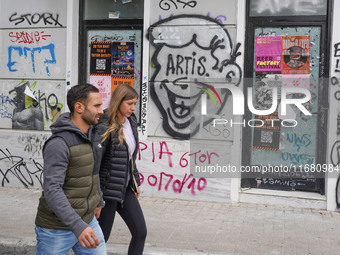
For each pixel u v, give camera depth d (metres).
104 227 3.80
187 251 4.69
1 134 7.51
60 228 2.99
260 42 6.70
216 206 6.48
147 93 7.00
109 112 3.78
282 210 6.30
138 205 3.94
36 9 7.43
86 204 3.03
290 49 6.60
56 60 7.39
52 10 7.36
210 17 6.74
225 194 6.66
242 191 6.78
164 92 6.97
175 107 6.93
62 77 7.38
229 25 6.68
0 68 7.62
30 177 7.45
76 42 7.36
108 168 3.76
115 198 3.74
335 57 6.21
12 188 7.48
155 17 6.95
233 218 5.90
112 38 7.31
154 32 6.97
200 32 6.79
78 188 3.00
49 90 7.44
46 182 2.84
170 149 6.81
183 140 6.89
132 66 7.25
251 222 5.74
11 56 7.57
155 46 6.98
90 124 3.09
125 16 7.25
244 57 6.73
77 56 7.40
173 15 6.88
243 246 4.87
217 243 4.96
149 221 5.74
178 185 6.81
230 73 6.71
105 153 3.77
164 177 6.86
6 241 4.92
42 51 7.44
